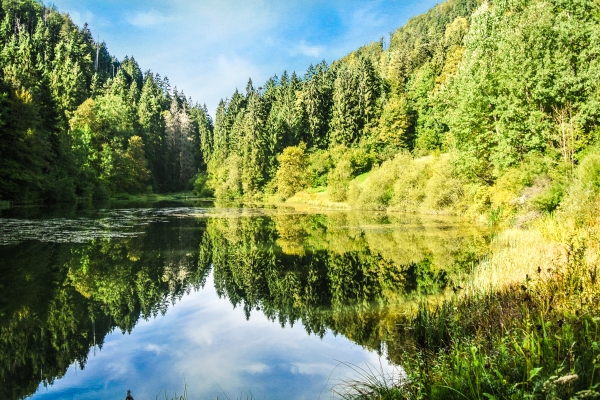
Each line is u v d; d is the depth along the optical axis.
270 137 73.00
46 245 15.59
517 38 18.72
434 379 3.80
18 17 95.94
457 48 70.19
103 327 7.48
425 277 10.95
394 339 6.48
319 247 16.69
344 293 9.70
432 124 60.72
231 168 71.50
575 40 17.59
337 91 75.69
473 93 20.53
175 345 6.58
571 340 3.38
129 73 123.62
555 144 18.12
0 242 15.92
